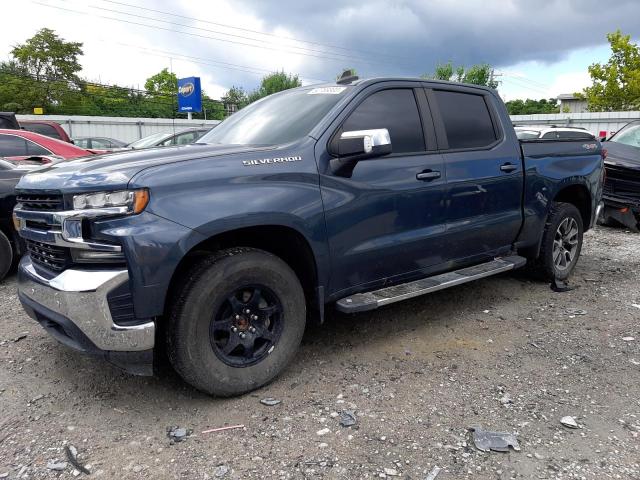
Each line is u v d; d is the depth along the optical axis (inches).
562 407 118.3
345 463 99.0
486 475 95.2
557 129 449.4
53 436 109.3
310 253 130.9
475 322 171.5
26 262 131.3
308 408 118.6
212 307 115.2
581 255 265.9
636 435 107.4
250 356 124.3
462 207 163.5
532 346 152.6
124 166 113.6
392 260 147.3
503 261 181.9
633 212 327.6
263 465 98.8
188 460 100.7
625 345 152.9
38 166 230.7
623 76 1157.1
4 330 166.4
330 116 138.8
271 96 174.1
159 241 106.7
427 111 160.6
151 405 121.0
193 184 112.7
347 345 153.3
